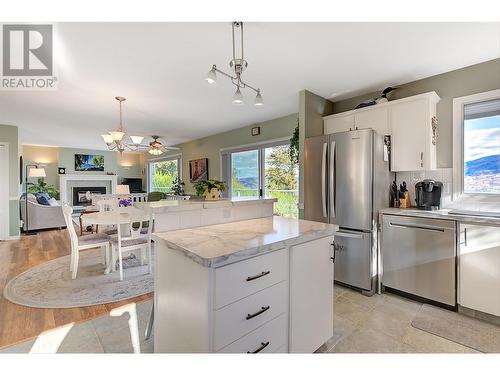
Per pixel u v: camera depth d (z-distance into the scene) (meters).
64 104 3.71
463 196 2.63
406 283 2.53
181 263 1.29
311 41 2.12
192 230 1.67
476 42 2.14
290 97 3.51
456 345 1.81
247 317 1.22
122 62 2.45
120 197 6.40
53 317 2.23
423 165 2.64
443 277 2.30
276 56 2.37
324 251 1.70
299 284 1.50
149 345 1.83
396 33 2.00
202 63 2.48
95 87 3.07
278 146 4.71
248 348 1.22
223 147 5.91
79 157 8.81
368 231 2.62
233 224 1.90
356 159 2.69
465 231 2.19
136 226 3.91
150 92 3.26
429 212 2.45
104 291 2.77
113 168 9.50
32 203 5.88
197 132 5.94
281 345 1.39
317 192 3.03
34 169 7.53
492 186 2.50
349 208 2.75
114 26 1.87
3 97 3.40
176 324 1.35
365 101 3.33
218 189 2.14
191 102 3.69
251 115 4.46
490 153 2.51
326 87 3.14
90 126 5.16
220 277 1.11
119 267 3.26
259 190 5.04
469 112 2.62
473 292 2.15
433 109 2.70
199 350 1.16
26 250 4.39
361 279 2.67
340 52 2.31
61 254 4.16
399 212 2.55
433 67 2.62
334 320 2.16
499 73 2.43
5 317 2.23
